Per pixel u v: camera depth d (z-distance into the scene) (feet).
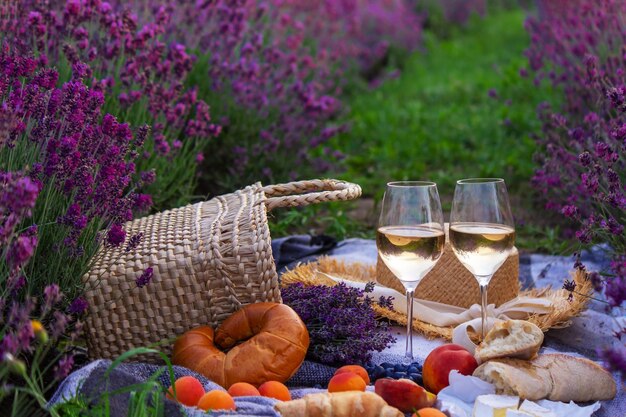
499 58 19.81
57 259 5.22
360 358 5.45
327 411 4.66
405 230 5.20
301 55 12.27
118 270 5.40
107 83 6.96
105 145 5.38
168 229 5.78
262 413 4.66
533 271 7.17
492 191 5.24
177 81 7.48
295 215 8.29
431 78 17.52
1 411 4.68
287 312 5.30
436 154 11.39
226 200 6.04
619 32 8.39
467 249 5.20
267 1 11.47
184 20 8.58
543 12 12.08
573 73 9.08
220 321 5.47
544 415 4.77
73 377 4.67
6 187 4.59
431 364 5.15
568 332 5.98
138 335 5.43
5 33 6.52
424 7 24.59
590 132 7.72
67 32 6.89
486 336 5.19
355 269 6.67
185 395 4.79
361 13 19.22
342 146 11.99
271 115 9.36
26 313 4.43
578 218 6.14
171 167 7.63
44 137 5.27
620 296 4.75
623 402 5.11
